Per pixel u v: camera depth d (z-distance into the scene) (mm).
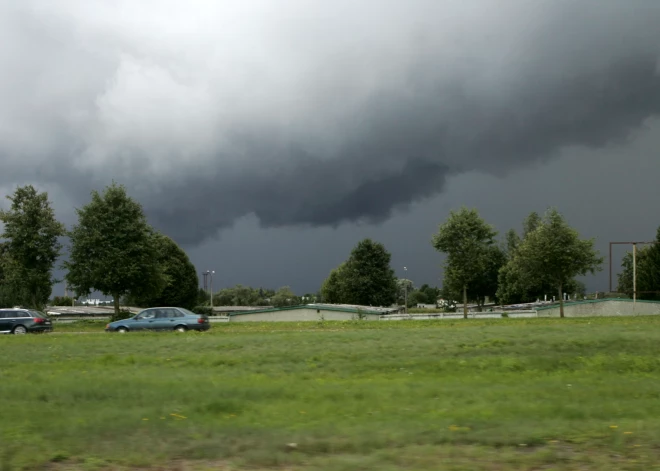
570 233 57125
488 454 7742
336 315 69375
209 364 18766
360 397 12266
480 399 11906
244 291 159375
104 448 8234
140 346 23391
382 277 102312
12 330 40656
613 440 8258
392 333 26719
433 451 7840
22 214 56000
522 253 60500
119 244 57562
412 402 11648
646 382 14445
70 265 56812
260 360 19031
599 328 27844
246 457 7699
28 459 7672
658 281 89125
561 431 8766
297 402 11750
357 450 8055
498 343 21234
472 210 59750
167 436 8805
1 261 57469
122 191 58719
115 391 13008
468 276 59062
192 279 95562
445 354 19594
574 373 16562
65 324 57906
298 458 7648
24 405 11672
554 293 101875
